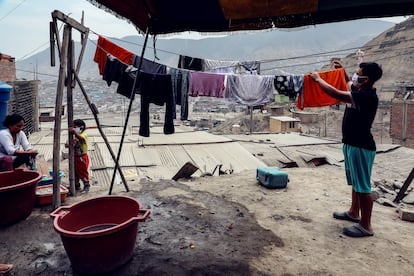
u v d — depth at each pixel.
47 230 4.04
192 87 6.35
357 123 3.76
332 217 4.63
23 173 4.70
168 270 3.13
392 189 7.07
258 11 4.11
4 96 5.81
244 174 7.36
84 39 5.45
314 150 15.81
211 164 12.62
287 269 3.21
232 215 4.64
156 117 55.25
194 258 3.38
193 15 4.50
